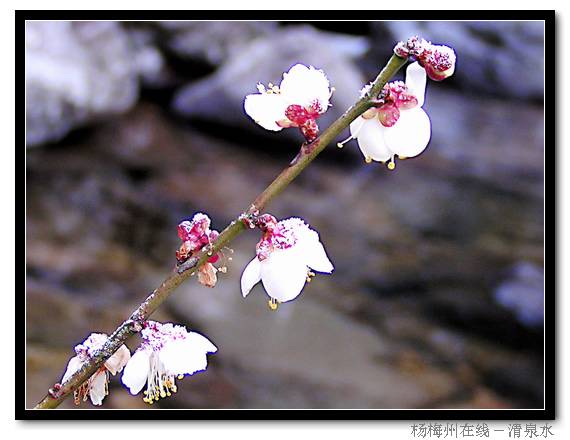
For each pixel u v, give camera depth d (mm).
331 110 1248
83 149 1184
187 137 1265
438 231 1118
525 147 1293
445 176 1230
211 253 327
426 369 870
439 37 1387
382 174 1225
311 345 870
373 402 798
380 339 906
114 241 1017
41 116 1138
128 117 1266
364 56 1396
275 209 1133
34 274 911
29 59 1135
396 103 333
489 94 1383
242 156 1249
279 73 1290
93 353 336
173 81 1340
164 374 341
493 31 1378
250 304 912
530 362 903
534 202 1190
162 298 330
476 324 954
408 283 1008
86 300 889
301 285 328
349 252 1056
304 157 326
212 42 1362
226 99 1261
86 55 1220
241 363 821
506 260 1059
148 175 1161
